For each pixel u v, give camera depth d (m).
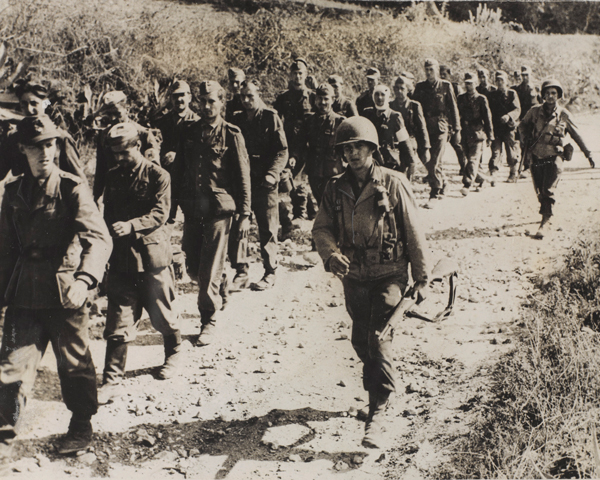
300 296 6.20
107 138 4.29
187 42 10.30
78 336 3.54
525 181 11.04
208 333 5.21
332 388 4.46
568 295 5.26
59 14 8.59
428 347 4.93
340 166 6.95
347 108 7.59
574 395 3.86
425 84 9.56
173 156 5.93
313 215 8.76
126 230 4.23
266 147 6.37
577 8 17.53
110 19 9.10
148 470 3.57
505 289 5.93
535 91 11.05
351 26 13.38
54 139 3.38
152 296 4.45
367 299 3.85
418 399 4.21
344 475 3.48
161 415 4.12
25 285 3.40
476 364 4.60
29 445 3.71
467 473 3.40
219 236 5.18
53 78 8.31
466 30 15.74
